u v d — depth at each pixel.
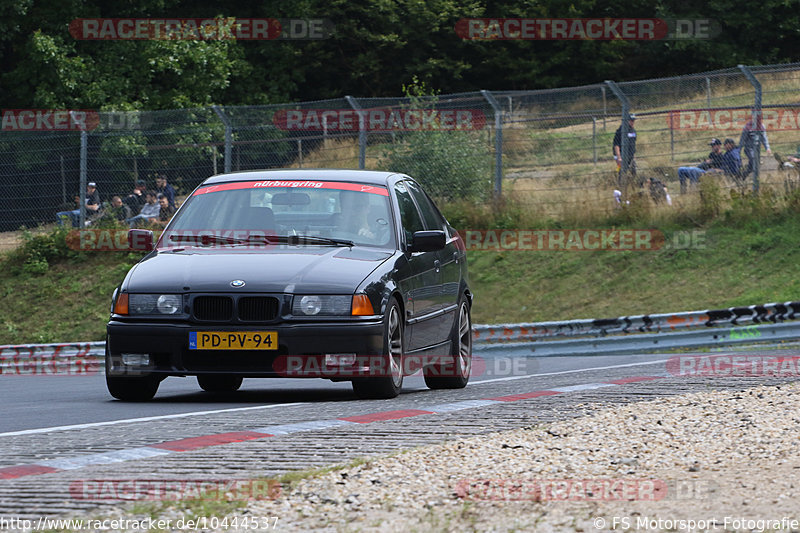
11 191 88.06
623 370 39.84
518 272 75.19
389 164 83.00
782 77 78.50
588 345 59.41
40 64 115.50
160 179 85.06
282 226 32.50
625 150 79.69
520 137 82.56
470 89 150.50
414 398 30.55
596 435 21.31
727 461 18.19
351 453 20.17
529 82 151.00
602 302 70.12
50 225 87.81
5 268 86.38
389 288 30.20
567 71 152.50
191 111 85.38
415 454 19.28
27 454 21.03
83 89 115.31
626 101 79.75
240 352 29.11
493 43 149.25
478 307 72.81
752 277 68.81
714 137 82.25
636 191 78.94
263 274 29.70
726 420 22.73
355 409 27.64
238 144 83.38
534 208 80.31
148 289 29.91
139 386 32.03
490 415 25.23
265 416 26.47
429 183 82.69
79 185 86.94
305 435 22.66
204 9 135.38
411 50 147.00
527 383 35.28
